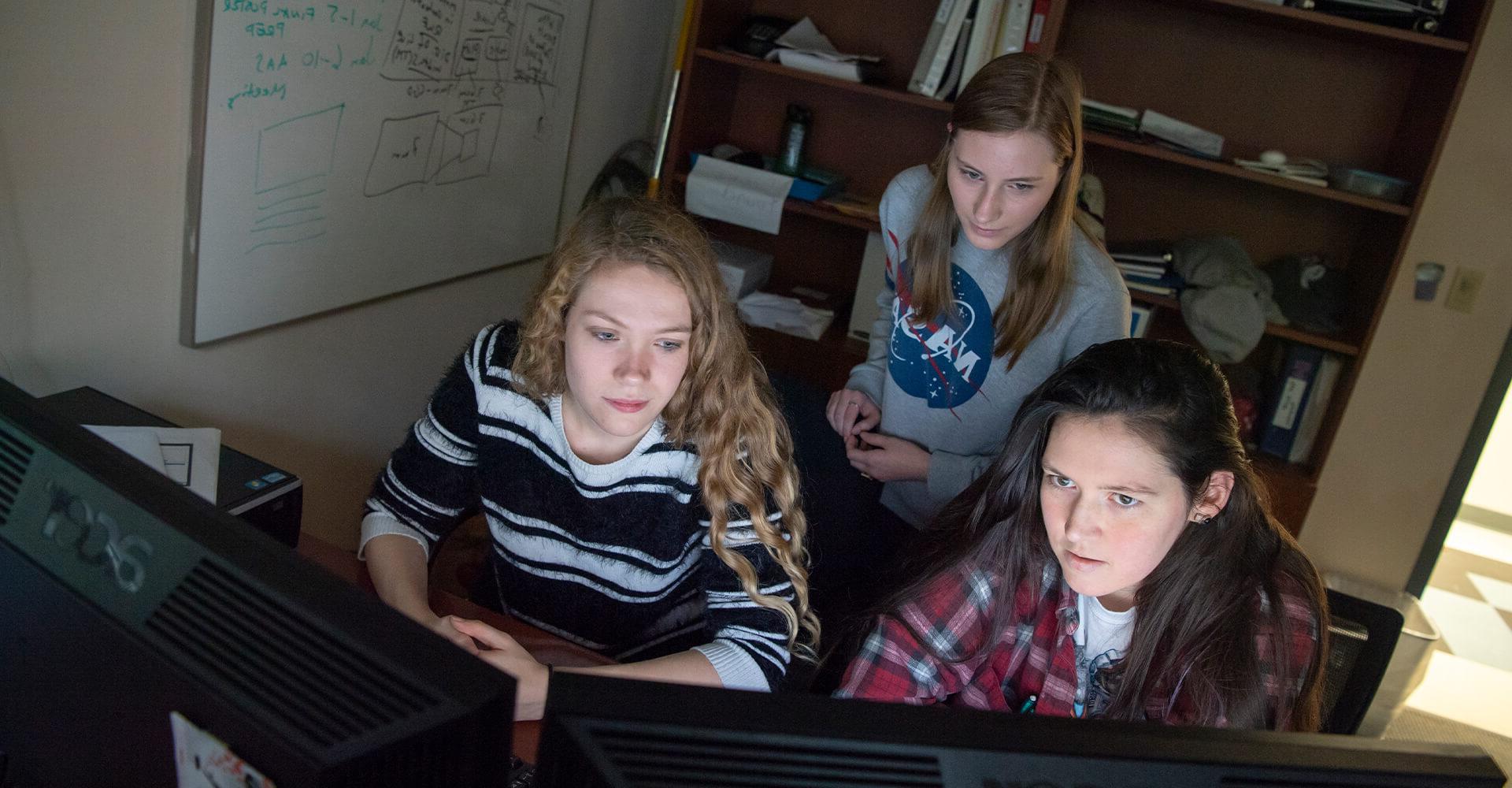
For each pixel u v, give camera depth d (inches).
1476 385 119.6
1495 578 158.6
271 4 65.4
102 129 58.0
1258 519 45.9
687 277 44.3
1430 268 117.7
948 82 110.0
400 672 22.2
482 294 106.3
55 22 53.9
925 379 73.1
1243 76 114.7
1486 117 113.1
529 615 56.0
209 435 53.6
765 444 50.3
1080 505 41.7
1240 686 44.6
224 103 64.0
